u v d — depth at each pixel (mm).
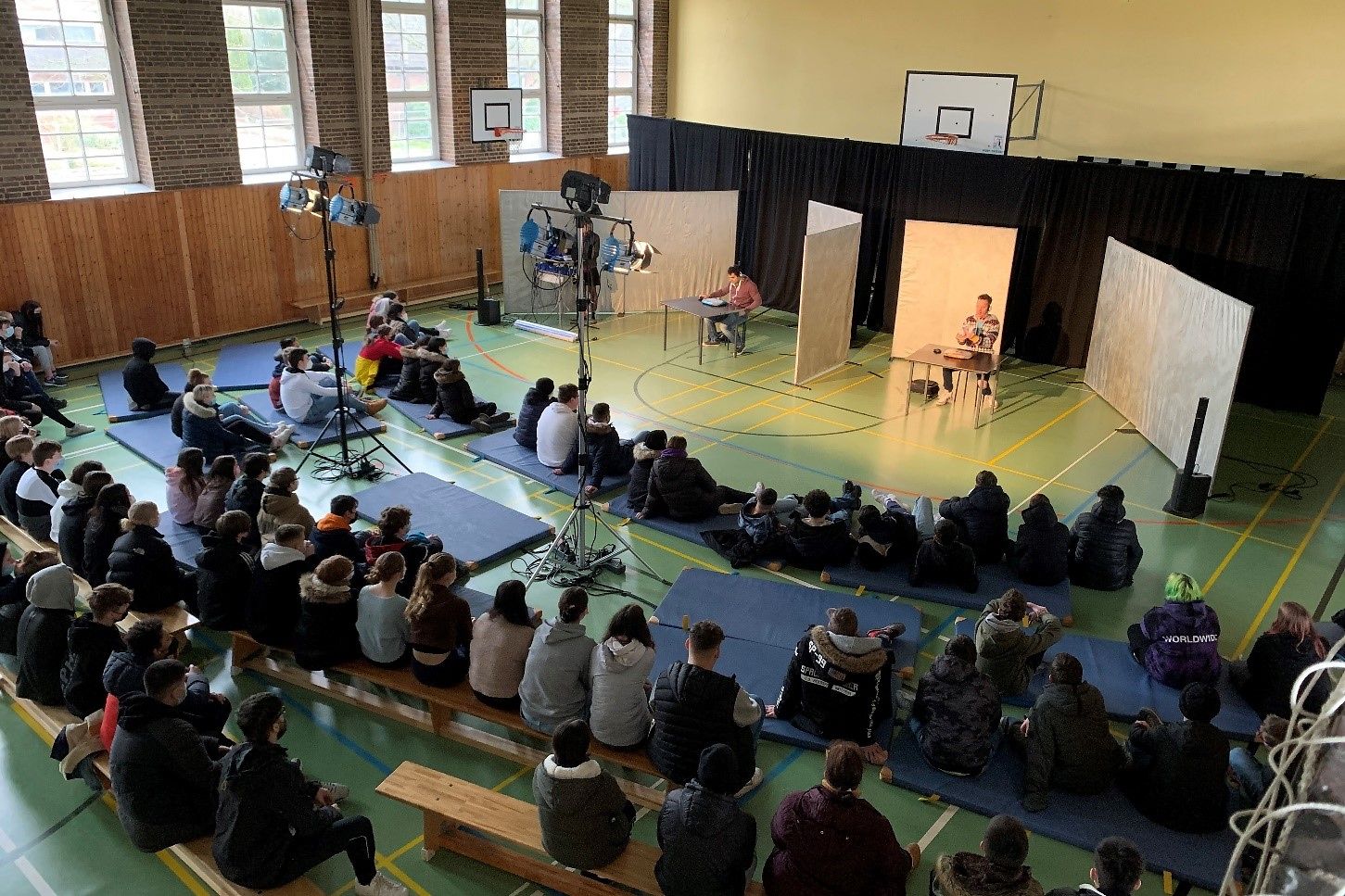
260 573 5953
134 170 13180
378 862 4957
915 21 15617
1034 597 7422
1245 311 8719
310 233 14766
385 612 5656
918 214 14508
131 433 10211
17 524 7688
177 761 4461
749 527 8023
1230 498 9648
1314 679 1367
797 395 12320
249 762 4172
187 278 13531
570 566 7773
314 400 10492
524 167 17547
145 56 12508
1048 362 14031
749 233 16406
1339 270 11508
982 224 13852
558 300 15062
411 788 4883
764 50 17750
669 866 4086
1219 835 5074
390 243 15969
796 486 9570
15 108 11555
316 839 4410
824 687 5578
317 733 5887
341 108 14914
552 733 5184
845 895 4066
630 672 5000
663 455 8469
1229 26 12797
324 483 9234
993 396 12109
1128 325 11648
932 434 11078
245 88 14070
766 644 6758
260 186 14000
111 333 12922
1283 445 11188
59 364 12469
